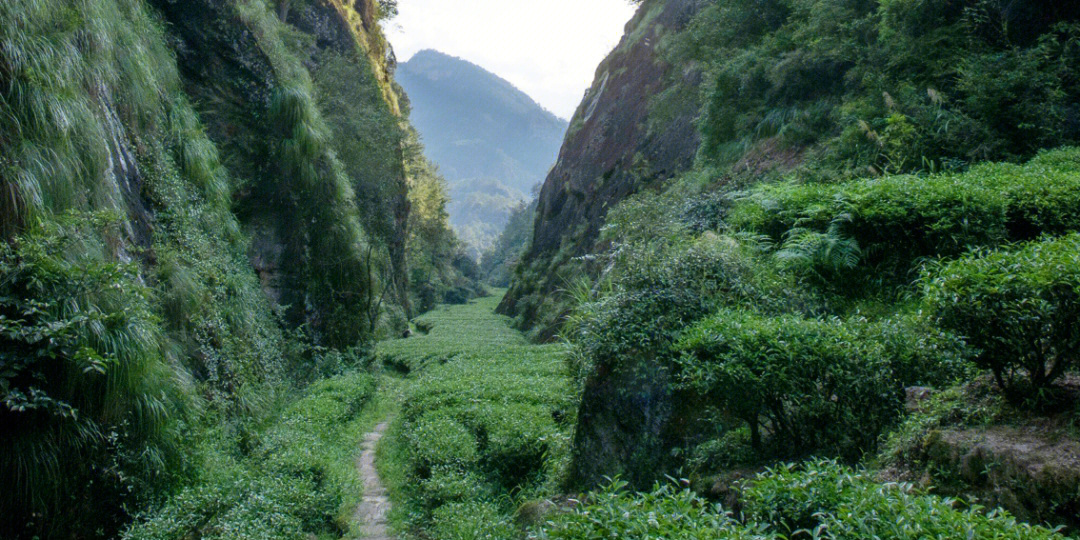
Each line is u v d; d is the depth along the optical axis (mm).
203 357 10297
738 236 8742
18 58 7215
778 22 18156
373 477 10430
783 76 14906
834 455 4828
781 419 5047
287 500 7738
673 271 6832
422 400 12664
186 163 12422
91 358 6156
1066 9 10945
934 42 11609
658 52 28547
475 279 85438
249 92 16031
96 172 8273
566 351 8898
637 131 27797
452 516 7164
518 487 8430
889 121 10562
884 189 7887
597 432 6371
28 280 6414
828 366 4723
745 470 5008
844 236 7922
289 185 16719
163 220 10906
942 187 7617
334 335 18172
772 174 12641
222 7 15648
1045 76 10156
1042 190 7578
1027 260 4082
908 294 7062
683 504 3402
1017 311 3902
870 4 14078
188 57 14688
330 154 18281
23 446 6043
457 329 34438
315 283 17438
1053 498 3311
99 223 7414
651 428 5902
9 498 5957
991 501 3584
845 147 11484
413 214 48656
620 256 7516
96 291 6820
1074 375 4406
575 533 3324
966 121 10219
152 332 7570
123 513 6934
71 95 7938
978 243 7180
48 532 6238
